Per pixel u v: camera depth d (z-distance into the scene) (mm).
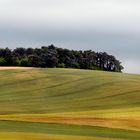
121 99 126938
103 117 83312
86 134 58531
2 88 143125
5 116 80250
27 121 71000
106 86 145250
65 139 51531
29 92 138875
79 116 83250
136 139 56312
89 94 135625
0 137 49750
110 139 54156
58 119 76438
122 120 79250
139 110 105938
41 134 54719
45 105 120250
